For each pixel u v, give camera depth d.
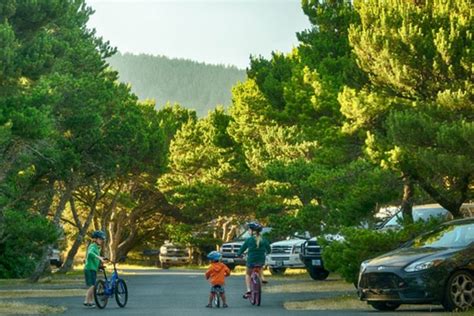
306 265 47.59
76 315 26.56
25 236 43.28
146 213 100.00
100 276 58.06
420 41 30.19
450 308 23.25
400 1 32.69
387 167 30.03
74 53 50.44
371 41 30.97
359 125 33.16
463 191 30.41
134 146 61.56
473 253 23.61
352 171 33.66
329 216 37.69
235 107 83.50
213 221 91.81
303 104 57.41
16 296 37.34
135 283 46.75
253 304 29.80
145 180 92.44
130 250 105.88
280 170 49.28
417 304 25.05
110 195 85.31
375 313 24.39
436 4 31.16
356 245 28.50
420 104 28.94
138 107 68.50
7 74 33.50
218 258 29.28
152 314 26.56
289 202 67.38
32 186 51.78
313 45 64.31
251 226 29.91
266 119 78.12
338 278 48.97
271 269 56.38
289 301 31.11
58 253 78.12
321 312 25.64
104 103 52.59
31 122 31.80
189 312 27.05
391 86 32.03
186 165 93.19
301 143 66.00
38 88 34.44
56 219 56.16
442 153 26.75
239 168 84.81
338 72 57.97
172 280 50.09
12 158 42.59
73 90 46.97
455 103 28.16
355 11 63.03
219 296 29.19
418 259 23.66
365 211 31.78
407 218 30.20
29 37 37.06
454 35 29.56
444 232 25.23
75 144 54.47
